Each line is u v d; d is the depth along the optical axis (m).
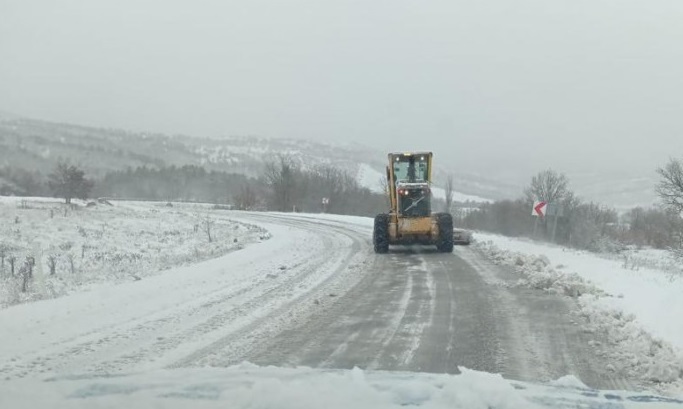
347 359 7.15
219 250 21.81
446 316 9.73
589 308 9.88
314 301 11.09
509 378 6.38
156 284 12.62
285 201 65.88
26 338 8.11
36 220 33.84
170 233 31.62
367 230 30.34
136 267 17.73
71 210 41.03
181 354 7.39
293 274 14.76
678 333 7.87
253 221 39.22
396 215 19.72
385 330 8.73
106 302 10.62
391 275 14.61
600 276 13.40
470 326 8.98
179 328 8.84
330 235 27.11
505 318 9.54
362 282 13.48
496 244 21.45
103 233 30.41
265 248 20.70
